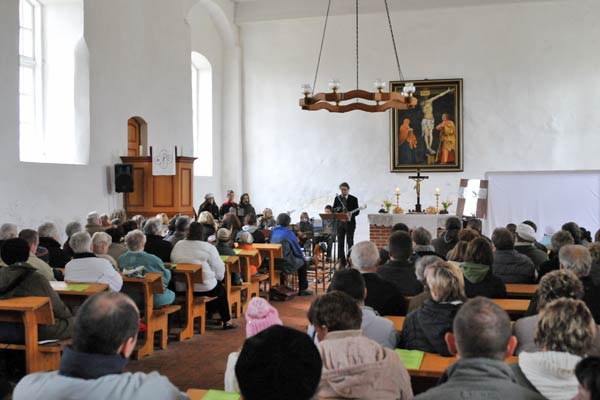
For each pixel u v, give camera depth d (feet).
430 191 52.06
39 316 15.98
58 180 34.50
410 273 17.43
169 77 45.93
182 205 40.73
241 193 56.34
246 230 33.63
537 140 49.98
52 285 18.21
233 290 26.66
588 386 5.44
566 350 8.25
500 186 36.35
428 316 11.84
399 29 52.37
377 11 52.03
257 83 56.03
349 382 8.14
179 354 21.18
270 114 55.77
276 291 31.35
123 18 40.47
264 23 55.67
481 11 50.72
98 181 37.93
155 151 44.09
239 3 55.31
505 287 17.75
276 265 32.17
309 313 9.64
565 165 49.52
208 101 54.60
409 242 17.62
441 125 51.47
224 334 24.25
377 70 52.90
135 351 20.38
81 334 7.41
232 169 56.18
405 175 52.70
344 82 53.72
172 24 46.29
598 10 48.70
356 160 53.83
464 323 7.39
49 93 37.45
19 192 31.65
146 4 42.98
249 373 5.01
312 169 54.85
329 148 54.44
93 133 37.42
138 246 21.39
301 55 54.90
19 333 16.39
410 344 12.18
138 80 42.11
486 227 36.42
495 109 50.70
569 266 14.28
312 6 53.67
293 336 5.20
